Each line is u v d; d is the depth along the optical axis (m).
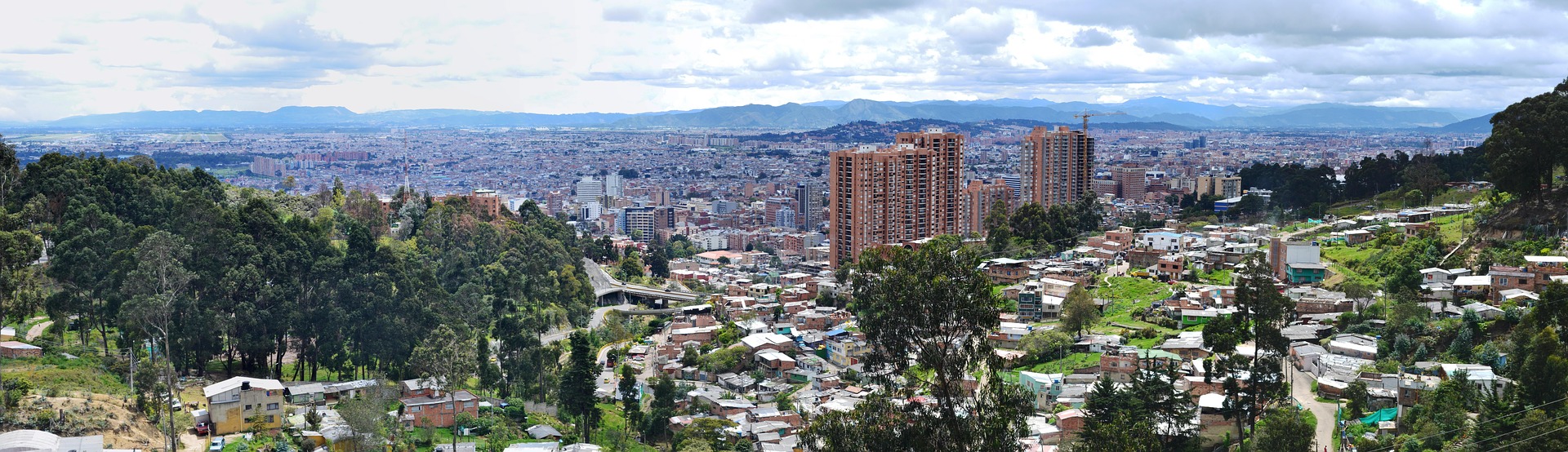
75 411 142.38
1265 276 138.12
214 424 151.12
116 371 174.50
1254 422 138.38
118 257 190.75
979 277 79.31
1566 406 123.50
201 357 194.12
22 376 158.12
